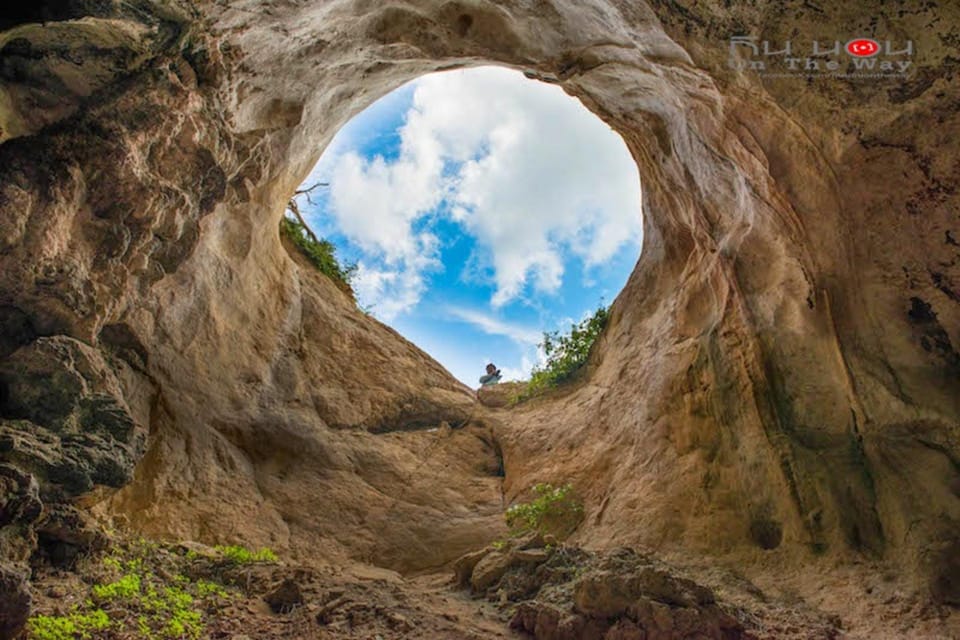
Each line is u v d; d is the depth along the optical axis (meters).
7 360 4.58
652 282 10.36
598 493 8.48
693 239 9.23
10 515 3.82
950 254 5.72
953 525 5.49
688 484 7.49
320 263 12.20
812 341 6.64
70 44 4.61
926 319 5.95
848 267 6.26
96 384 4.98
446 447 10.09
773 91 5.90
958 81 5.16
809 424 6.59
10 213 4.35
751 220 7.31
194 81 5.62
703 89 6.62
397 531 8.13
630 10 6.16
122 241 5.23
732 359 7.49
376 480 8.77
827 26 5.35
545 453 9.70
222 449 7.59
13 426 4.36
